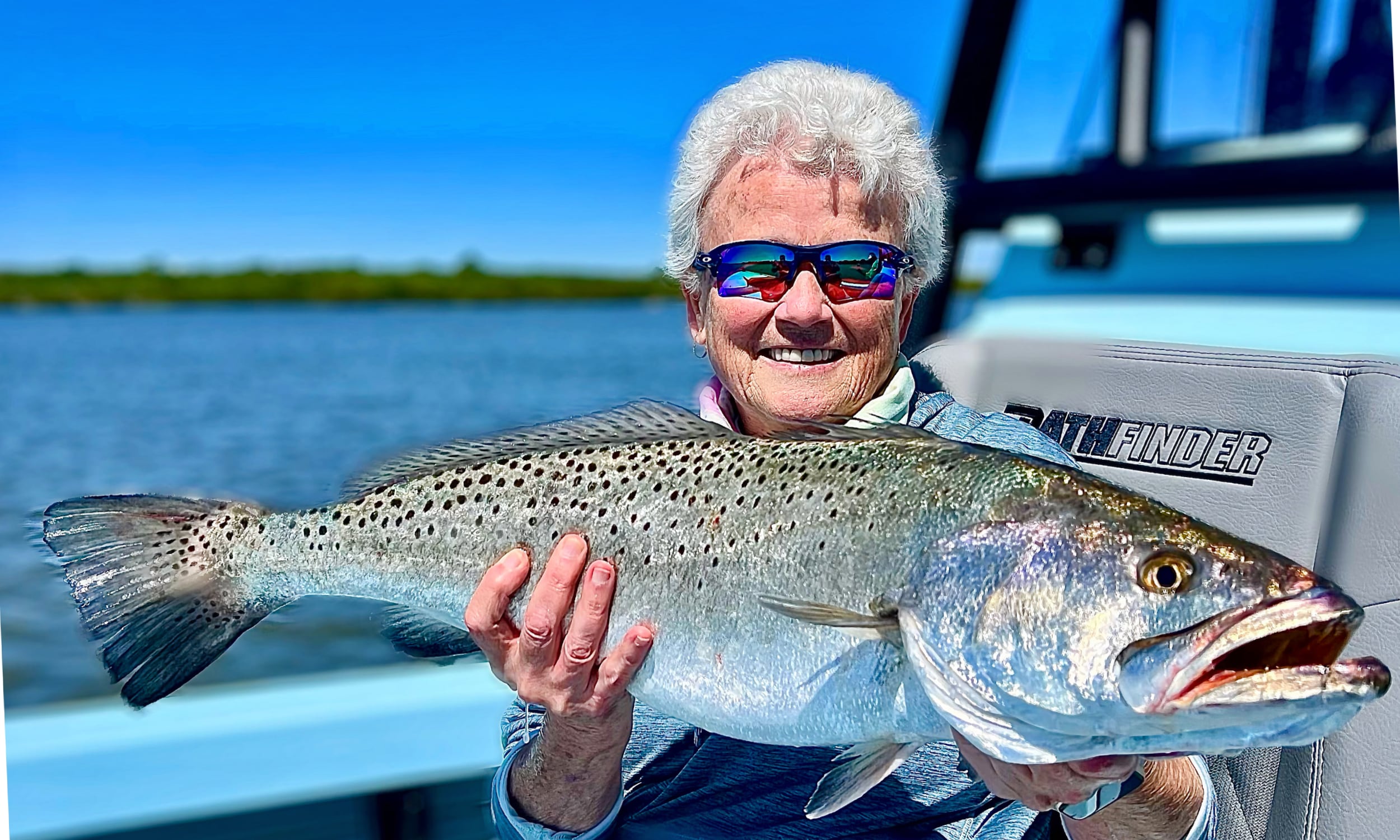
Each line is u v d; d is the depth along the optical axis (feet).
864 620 1.70
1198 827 1.83
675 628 1.87
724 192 2.21
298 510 2.14
